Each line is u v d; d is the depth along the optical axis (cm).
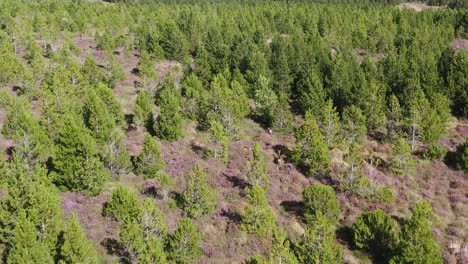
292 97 6550
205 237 3297
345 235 3612
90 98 4294
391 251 3325
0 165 3152
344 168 4559
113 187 3647
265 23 9569
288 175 4431
